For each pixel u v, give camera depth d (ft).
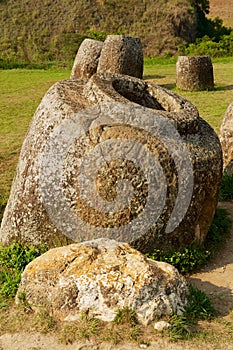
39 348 11.60
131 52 46.26
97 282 12.21
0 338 12.07
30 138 15.96
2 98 49.55
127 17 103.40
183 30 101.50
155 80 55.21
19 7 104.78
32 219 15.30
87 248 12.96
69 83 17.37
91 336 11.72
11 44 95.25
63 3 104.99
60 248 13.46
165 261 15.06
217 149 16.22
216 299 13.83
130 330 11.82
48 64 75.72
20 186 15.78
